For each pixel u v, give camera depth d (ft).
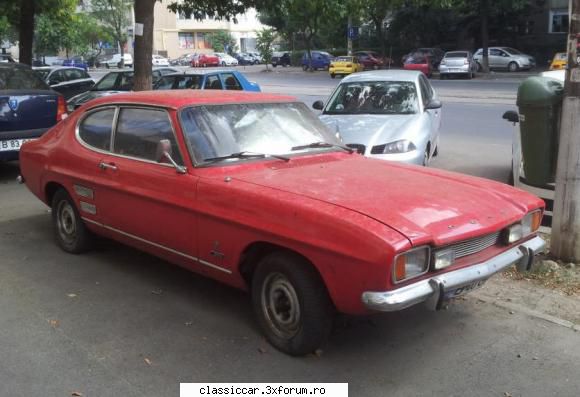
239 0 37.06
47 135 19.63
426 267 11.18
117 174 15.85
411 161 25.93
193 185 13.73
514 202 13.34
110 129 16.75
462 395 11.25
